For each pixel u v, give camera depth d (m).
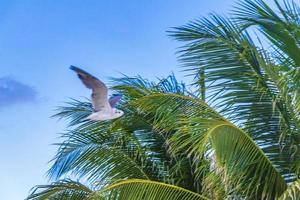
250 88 16.03
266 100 15.95
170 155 18.06
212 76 16.22
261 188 15.28
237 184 14.82
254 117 16.02
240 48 16.17
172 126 16.59
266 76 15.98
